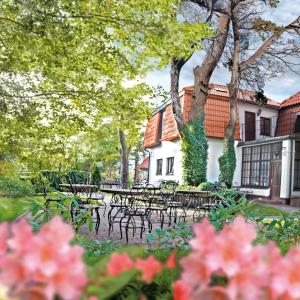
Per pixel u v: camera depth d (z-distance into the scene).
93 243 2.41
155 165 22.23
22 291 0.62
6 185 10.77
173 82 14.69
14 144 5.78
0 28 4.95
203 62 14.91
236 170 17.94
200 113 15.11
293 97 19.03
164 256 2.37
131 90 5.92
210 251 0.66
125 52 5.60
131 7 5.10
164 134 19.34
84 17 5.05
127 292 1.25
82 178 12.12
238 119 17.84
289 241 2.63
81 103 6.00
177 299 0.70
